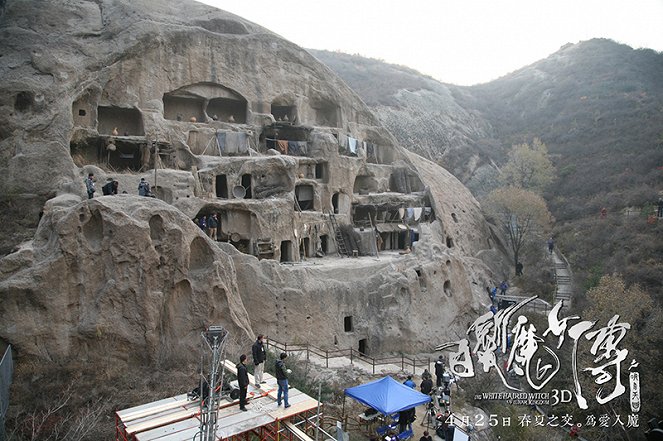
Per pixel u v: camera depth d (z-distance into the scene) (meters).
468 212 48.34
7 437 14.80
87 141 29.11
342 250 35.47
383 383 18.72
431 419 20.84
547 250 47.62
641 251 38.12
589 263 41.81
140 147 30.42
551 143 68.75
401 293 32.12
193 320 21.89
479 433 21.55
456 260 37.44
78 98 28.53
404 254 35.94
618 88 77.06
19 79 27.17
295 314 27.44
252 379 14.80
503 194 47.66
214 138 33.00
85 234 20.45
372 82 81.88
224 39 34.94
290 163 32.03
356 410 21.00
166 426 11.73
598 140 63.81
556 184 58.06
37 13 29.94
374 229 37.22
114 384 18.31
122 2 32.72
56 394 17.28
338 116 41.62
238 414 12.31
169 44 32.19
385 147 45.56
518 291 43.12
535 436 21.94
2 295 18.47
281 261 31.44
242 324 23.34
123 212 20.58
